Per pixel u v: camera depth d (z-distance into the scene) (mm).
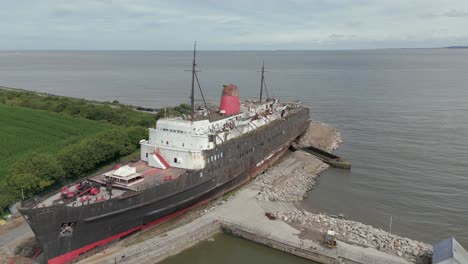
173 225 50500
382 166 80688
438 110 140750
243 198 58594
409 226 53938
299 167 77188
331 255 42656
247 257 44781
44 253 38719
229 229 48969
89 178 49312
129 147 76938
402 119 126625
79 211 39656
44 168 54500
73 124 105250
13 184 51656
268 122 78000
